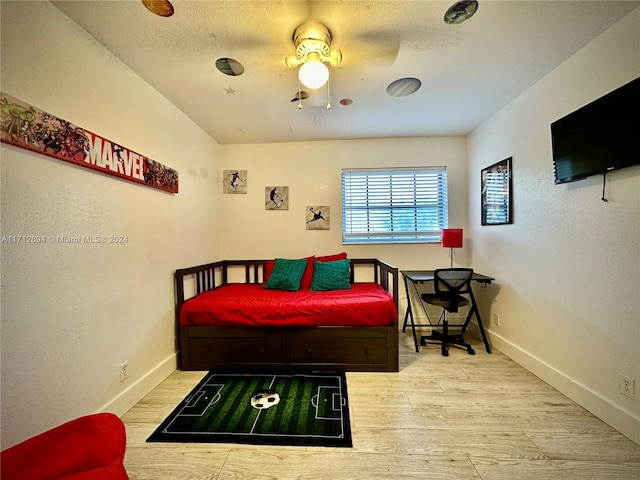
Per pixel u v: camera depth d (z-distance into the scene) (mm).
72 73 1339
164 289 2088
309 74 1453
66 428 858
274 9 1288
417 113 2477
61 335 1268
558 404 1677
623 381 1404
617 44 1386
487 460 1269
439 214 3145
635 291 1344
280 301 2219
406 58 1672
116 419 954
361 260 3104
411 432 1453
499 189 2436
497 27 1418
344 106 2312
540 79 1930
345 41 1514
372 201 3186
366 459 1283
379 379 2010
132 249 1747
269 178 3172
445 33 1460
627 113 1311
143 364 1830
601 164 1438
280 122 2615
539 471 1207
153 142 1979
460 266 3104
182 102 2201
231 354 2184
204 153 2795
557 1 1255
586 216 1598
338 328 2137
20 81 1111
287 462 1271
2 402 1042
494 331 2568
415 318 3139
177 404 1726
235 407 1688
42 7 1200
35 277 1160
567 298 1742
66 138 1284
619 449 1317
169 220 2170
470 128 2863
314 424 1521
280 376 2076
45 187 1206
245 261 3158
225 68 1756
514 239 2254
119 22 1354
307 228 3168
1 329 1042
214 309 2174
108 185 1559
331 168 3152
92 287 1440
